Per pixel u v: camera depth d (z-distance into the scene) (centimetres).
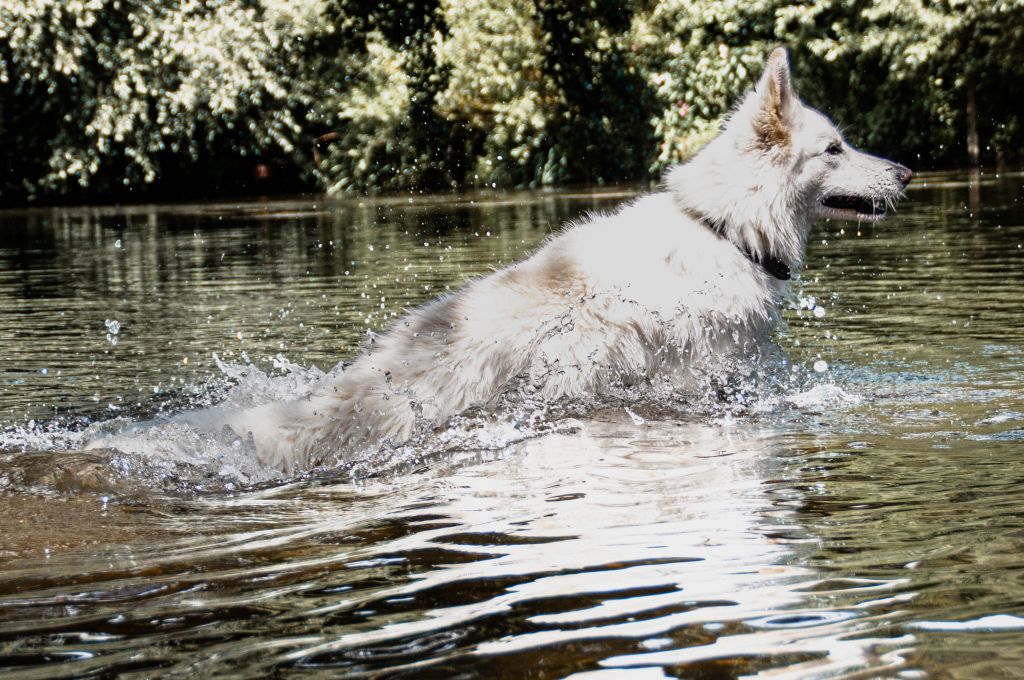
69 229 1941
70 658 237
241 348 702
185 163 2859
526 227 1521
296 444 460
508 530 321
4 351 712
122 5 2478
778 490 351
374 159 2869
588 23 2631
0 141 2658
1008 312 722
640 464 399
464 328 504
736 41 2591
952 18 2328
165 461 430
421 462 428
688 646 229
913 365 573
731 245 534
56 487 394
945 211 1598
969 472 364
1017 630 229
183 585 284
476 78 2623
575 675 218
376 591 272
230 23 2430
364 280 1034
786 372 555
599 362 505
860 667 216
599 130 2689
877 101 2722
